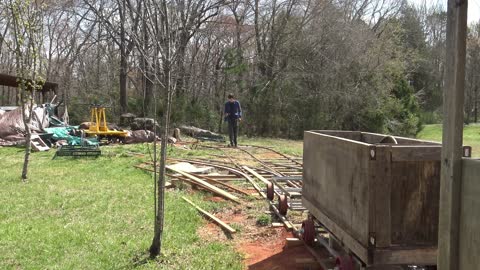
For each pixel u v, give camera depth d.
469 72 50.25
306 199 6.13
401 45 36.47
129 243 6.23
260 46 32.12
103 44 38.31
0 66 37.50
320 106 30.55
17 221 7.30
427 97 46.12
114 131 20.28
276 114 30.05
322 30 31.12
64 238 6.41
